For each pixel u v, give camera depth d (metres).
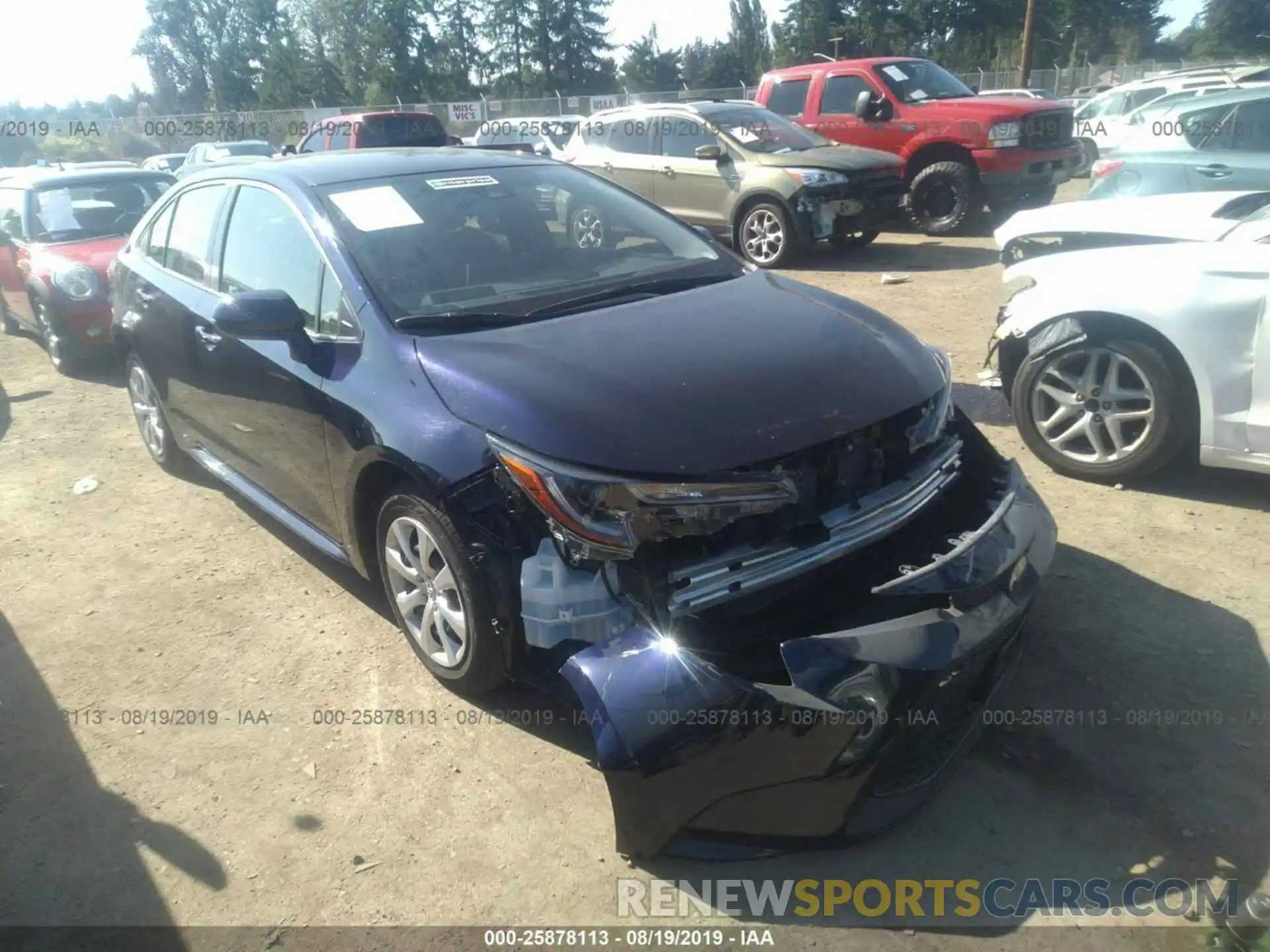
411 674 3.48
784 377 2.89
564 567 2.62
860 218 10.42
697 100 12.23
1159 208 5.49
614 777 2.42
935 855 2.61
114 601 4.09
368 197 3.79
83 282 7.36
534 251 3.81
